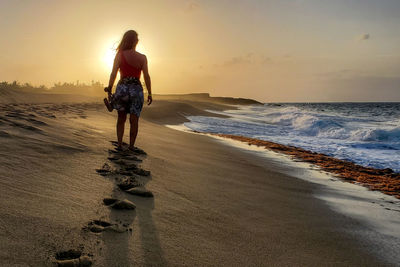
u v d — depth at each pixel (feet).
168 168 13.57
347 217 10.84
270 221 9.19
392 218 11.32
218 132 45.29
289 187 14.80
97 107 46.14
